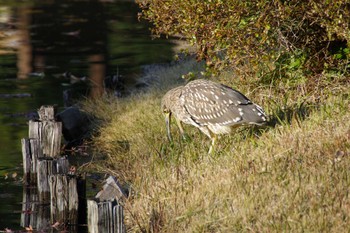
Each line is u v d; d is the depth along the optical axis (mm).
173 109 14602
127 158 16469
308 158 12180
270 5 14812
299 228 10227
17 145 19078
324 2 14297
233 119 13625
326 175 11406
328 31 14500
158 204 12281
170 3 15375
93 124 20156
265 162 12461
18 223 13984
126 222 12445
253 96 15891
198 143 15078
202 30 15141
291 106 14992
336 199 10734
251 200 11164
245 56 15250
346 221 10211
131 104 20906
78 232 13570
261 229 10469
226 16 14922
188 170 13555
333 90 15242
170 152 15078
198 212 11531
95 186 15383
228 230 10781
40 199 14984
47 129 16891
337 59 15859
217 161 13461
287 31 15727
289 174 11695
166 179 13375
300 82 15727
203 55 15539
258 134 14391
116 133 18766
